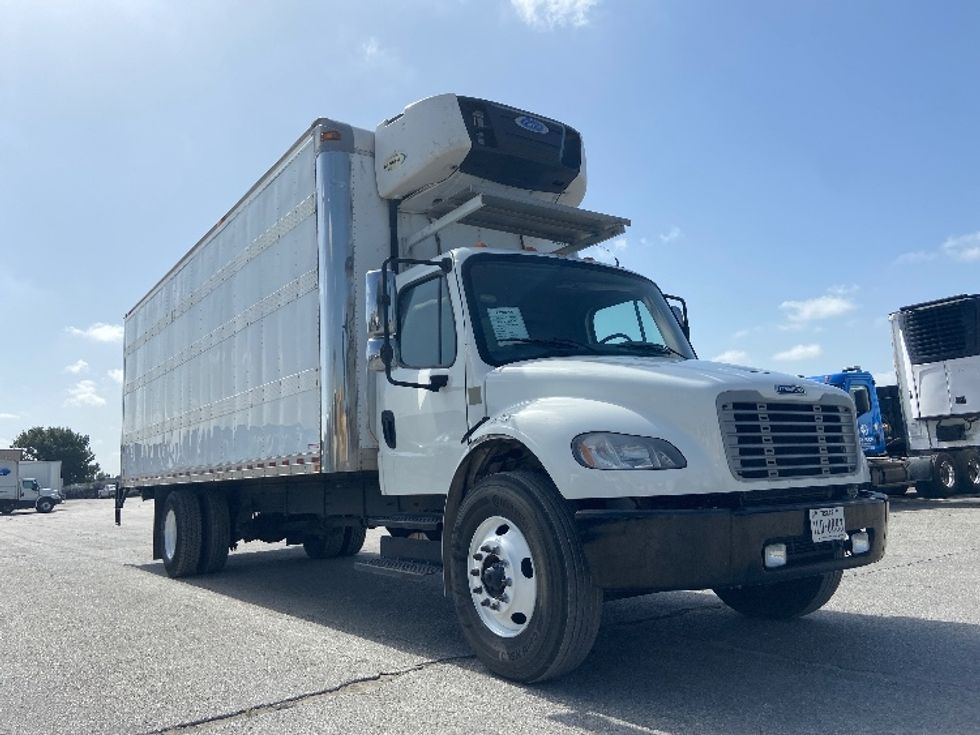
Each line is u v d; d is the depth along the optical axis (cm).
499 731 384
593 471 435
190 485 1031
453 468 552
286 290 752
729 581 426
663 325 650
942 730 375
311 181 711
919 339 1736
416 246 689
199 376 975
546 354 563
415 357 600
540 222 705
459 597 501
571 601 431
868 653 514
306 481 813
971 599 668
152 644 594
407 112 669
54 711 436
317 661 527
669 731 381
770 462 458
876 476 1628
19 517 3475
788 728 383
